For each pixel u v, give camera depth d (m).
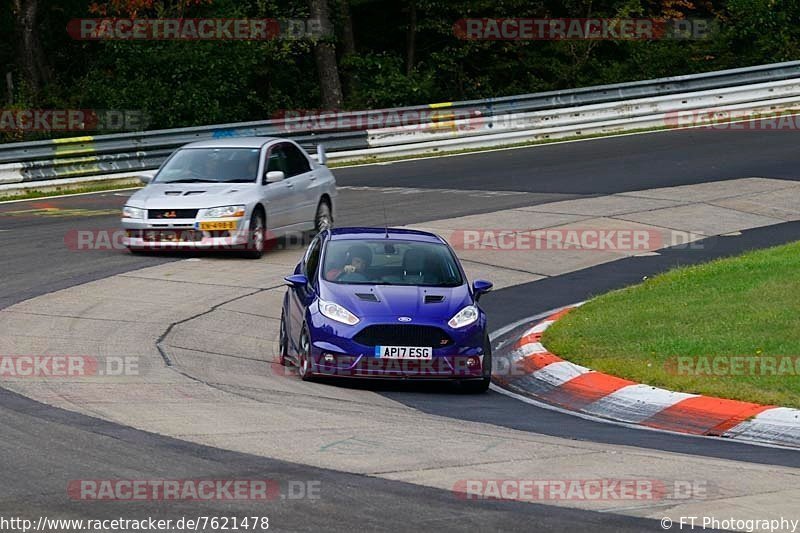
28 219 84.94
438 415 39.16
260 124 114.19
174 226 68.19
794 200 87.88
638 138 120.25
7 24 158.88
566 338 49.09
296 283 47.09
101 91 140.12
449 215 83.75
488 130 121.00
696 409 38.91
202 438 32.78
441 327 43.75
